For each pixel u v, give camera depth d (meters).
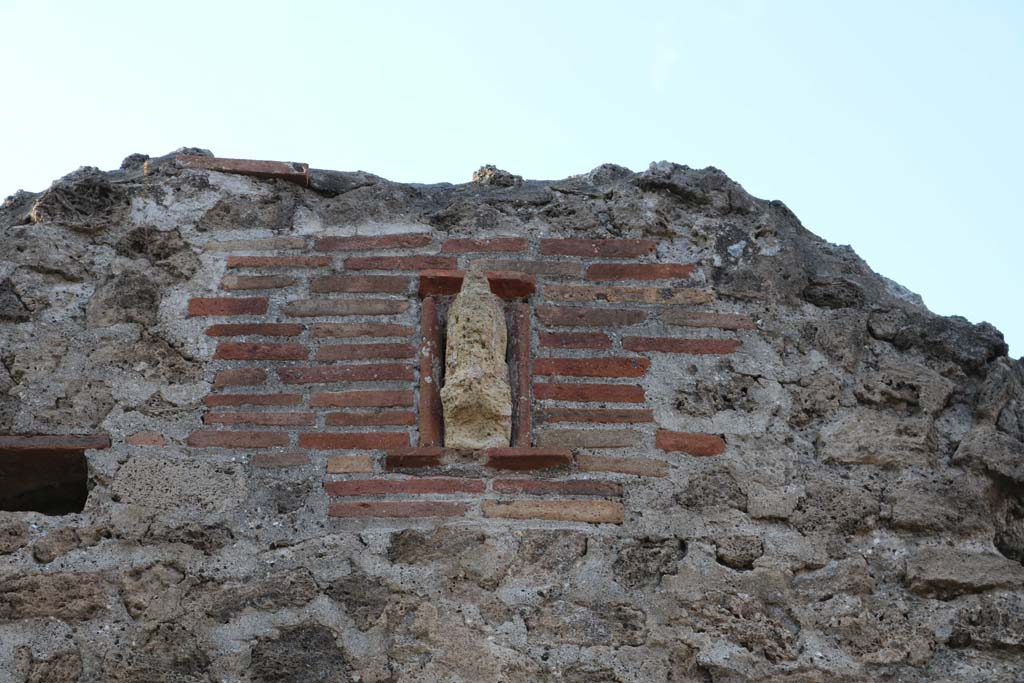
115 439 5.81
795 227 6.73
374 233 6.41
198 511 5.63
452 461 5.75
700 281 6.35
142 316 6.14
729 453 5.91
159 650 5.31
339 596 5.43
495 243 6.39
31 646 5.31
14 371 5.98
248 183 6.56
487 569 5.51
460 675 5.29
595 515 5.68
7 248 6.26
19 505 5.96
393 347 6.04
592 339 6.13
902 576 5.65
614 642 5.40
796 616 5.52
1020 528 5.91
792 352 6.21
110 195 6.47
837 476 5.90
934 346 6.31
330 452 5.79
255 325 6.11
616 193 6.60
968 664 5.46
